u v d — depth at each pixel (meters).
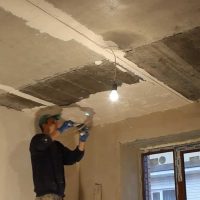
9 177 3.86
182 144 4.29
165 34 2.65
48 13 2.40
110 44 2.80
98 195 4.38
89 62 3.11
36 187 3.65
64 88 3.65
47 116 3.91
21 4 2.32
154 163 4.49
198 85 3.56
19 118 4.13
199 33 2.63
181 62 3.09
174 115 4.10
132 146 4.56
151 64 3.14
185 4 2.31
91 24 2.53
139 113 4.30
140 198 4.42
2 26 2.55
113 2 2.29
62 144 4.24
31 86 3.58
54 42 2.78
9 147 3.95
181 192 4.13
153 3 2.29
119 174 4.32
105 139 4.56
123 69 3.25
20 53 2.94
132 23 2.51
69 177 4.49
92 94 3.81
